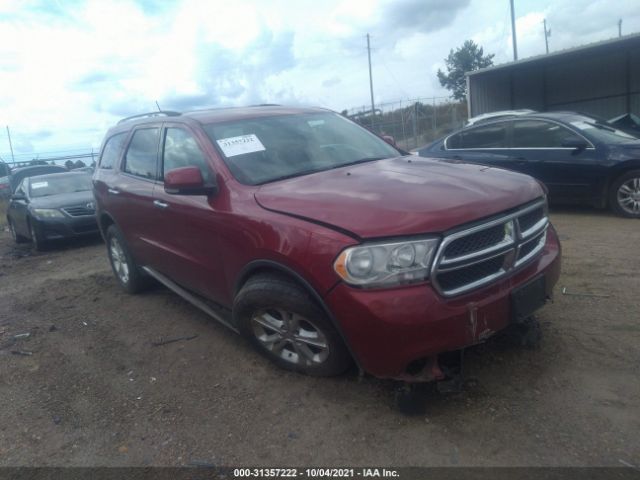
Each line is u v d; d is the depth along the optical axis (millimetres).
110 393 3545
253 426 2990
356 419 2938
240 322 3529
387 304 2607
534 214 3234
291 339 3303
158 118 4781
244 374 3576
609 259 5230
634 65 17859
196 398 3357
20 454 2957
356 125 4824
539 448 2566
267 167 3730
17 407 3475
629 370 3137
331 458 2660
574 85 19828
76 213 9414
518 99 20688
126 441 2984
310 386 3303
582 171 7336
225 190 3564
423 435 2748
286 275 3105
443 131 25047
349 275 2674
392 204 2811
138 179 4844
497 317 2811
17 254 9766
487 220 2816
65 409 3396
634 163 6953
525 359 3350
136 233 4957
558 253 3369
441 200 2824
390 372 2727
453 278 2734
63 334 4707
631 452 2479
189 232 3926
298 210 3014
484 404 2943
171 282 4719
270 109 4582
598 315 3896
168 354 4043
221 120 4148
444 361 2902
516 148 8016
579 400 2898
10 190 18531
